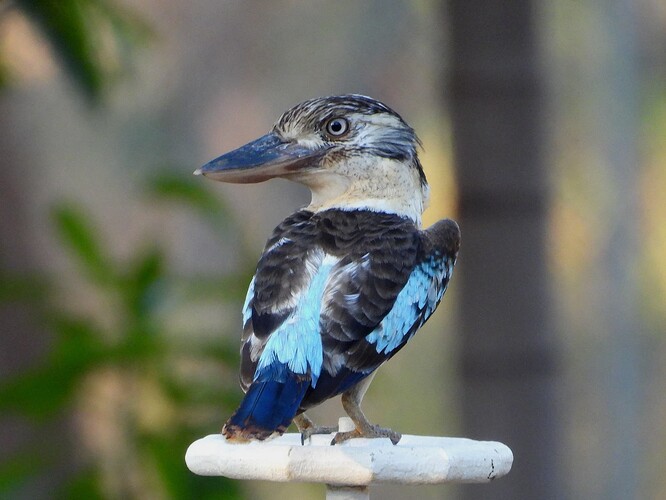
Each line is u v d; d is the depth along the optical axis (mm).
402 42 26891
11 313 12812
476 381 11586
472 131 11500
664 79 25875
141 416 10094
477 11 11469
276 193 27469
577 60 24953
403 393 23094
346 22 27266
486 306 11547
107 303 10289
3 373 12742
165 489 9828
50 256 16297
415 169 7609
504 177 11477
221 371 10188
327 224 7043
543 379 11633
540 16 11703
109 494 10070
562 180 24797
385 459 5605
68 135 25531
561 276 24516
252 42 27531
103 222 26109
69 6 10312
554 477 11703
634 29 23641
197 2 27328
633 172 23047
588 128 24922
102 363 9867
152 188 10961
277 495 18469
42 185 24641
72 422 10938
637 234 23641
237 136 27406
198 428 10023
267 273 6676
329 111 7461
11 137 15680
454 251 7320
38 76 21328
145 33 11141
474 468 5742
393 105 26922
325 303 6496
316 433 6977
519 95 11469
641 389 23672
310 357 6305
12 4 10406
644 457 24875
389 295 6691
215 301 10508
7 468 10469
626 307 22562
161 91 26875
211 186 14195
